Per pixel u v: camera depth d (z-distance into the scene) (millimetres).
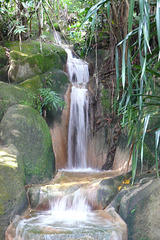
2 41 5934
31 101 4902
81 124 5469
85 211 3471
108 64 5418
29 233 2785
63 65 6176
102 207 3484
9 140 4086
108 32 5168
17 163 3686
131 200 3219
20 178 3562
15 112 4363
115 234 2764
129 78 2342
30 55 5465
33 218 3242
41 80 5352
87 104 5496
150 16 2529
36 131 4344
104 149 5207
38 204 3596
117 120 4996
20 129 4203
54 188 3727
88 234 2707
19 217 3242
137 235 3014
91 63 6188
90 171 4879
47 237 2688
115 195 3566
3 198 3264
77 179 4207
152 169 3883
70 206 3535
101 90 5406
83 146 5398
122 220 3057
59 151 5137
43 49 5734
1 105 4484
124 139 4797
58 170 4922
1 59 5457
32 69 5355
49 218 3227
